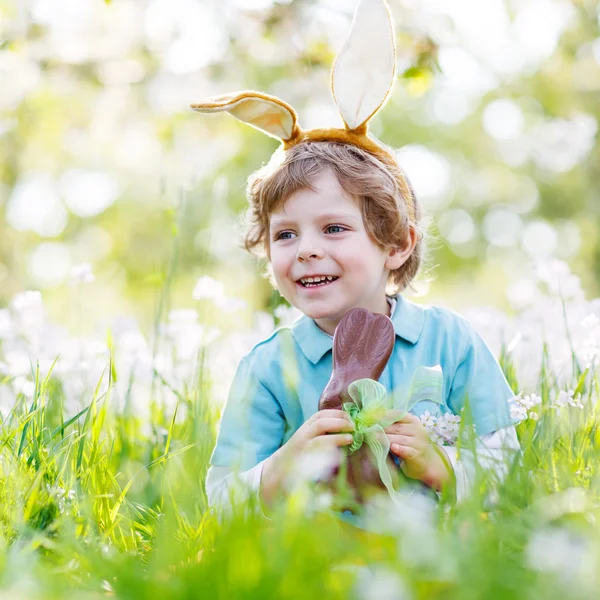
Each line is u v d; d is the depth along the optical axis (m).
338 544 1.47
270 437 2.57
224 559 1.37
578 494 1.72
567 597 1.22
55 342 3.21
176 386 3.26
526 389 3.02
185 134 9.45
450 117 15.91
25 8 6.44
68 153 11.43
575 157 14.49
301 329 2.62
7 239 12.83
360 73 2.60
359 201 2.49
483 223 17.25
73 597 1.40
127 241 15.36
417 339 2.58
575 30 11.38
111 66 6.94
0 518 2.01
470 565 1.33
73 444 2.31
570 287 3.10
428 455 2.17
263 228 2.72
